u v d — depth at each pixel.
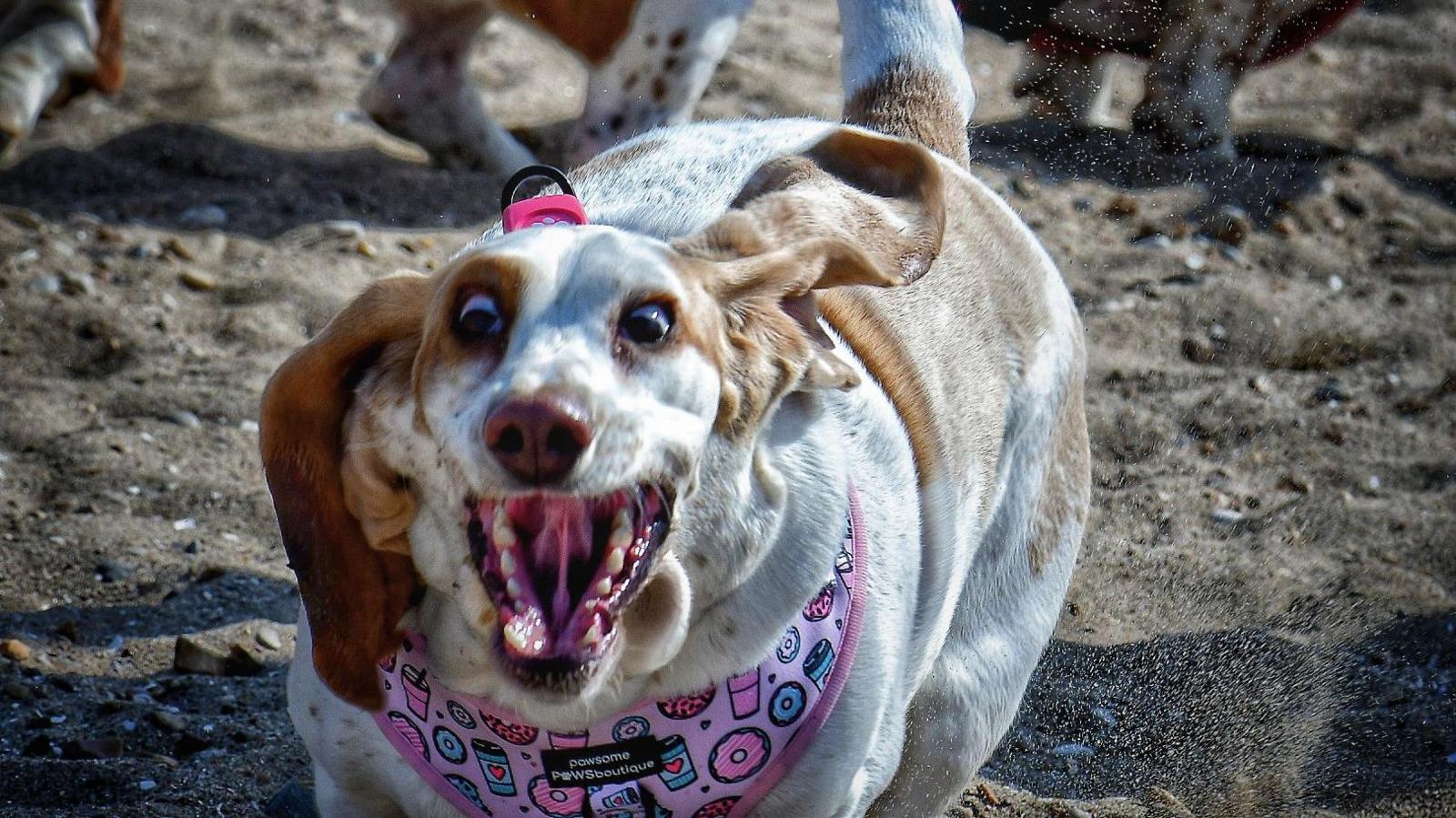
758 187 2.66
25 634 4.02
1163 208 7.07
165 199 6.37
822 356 2.41
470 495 2.14
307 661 2.61
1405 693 4.22
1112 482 5.20
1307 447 5.42
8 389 5.07
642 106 6.33
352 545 2.35
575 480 2.01
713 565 2.31
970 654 3.10
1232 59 7.62
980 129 7.79
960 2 7.87
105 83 7.06
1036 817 3.68
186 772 3.56
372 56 8.07
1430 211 7.25
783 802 2.56
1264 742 4.04
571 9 6.20
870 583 2.55
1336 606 4.60
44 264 5.71
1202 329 6.09
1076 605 4.59
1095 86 7.94
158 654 4.01
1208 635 4.46
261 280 5.85
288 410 2.26
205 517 4.61
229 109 7.29
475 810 2.58
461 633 2.36
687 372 2.12
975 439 2.95
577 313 2.10
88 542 4.40
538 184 2.92
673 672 2.39
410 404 2.20
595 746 2.44
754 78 7.98
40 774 3.48
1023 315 3.19
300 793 3.50
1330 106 8.39
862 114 3.45
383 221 6.45
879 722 2.60
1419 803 3.82
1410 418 5.64
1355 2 7.72
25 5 6.92
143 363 5.30
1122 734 4.07
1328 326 6.15
